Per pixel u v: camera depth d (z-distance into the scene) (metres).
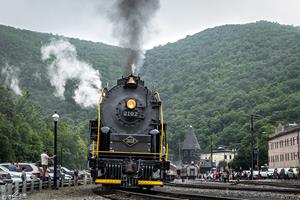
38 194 24.09
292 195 23.91
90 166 23.48
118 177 23.03
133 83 24.77
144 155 23.83
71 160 149.62
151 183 23.14
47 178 31.92
